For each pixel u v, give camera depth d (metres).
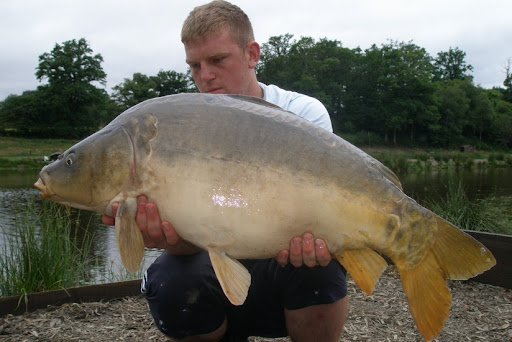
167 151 2.09
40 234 4.98
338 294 2.52
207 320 2.54
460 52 93.50
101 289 4.12
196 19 2.82
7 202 13.41
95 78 71.75
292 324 2.57
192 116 2.13
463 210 6.89
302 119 2.19
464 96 70.25
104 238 7.78
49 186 2.28
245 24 2.93
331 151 2.10
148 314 3.80
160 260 2.63
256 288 2.61
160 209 2.10
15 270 4.52
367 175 2.10
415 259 2.10
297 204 2.05
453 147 68.69
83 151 2.22
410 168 32.66
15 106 66.81
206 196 2.05
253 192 2.04
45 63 68.81
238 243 2.08
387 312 3.83
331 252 2.12
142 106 2.22
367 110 65.50
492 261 2.01
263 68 68.69
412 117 66.38
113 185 2.16
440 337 3.34
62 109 66.75
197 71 2.94
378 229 2.08
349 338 3.31
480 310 3.90
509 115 80.12
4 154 44.34
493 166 39.00
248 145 2.08
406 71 65.50
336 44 69.56
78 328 3.51
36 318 3.70
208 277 2.46
